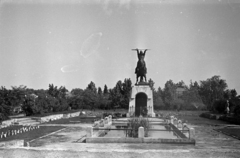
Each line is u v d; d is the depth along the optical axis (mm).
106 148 21500
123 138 25297
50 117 59875
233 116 57188
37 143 26047
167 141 24953
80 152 18312
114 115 70500
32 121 52438
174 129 34562
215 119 66750
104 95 112688
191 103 113000
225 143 27000
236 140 29375
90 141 25297
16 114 69438
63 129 39625
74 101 99812
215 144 26188
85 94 101375
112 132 32812
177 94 125000
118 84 100125
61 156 17250
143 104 55812
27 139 28797
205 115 76500
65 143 24984
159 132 33281
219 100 84812
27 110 62750
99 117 69625
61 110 81188
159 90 116375
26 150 18719
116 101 96625
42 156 17250
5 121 45375
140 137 25203
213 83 121688
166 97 111750
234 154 18172
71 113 74812
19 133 34219
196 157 17281
